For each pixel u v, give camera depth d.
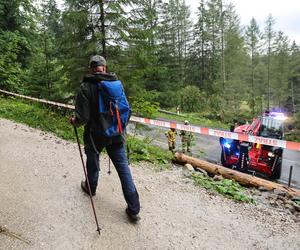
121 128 3.58
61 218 3.75
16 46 17.00
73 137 7.84
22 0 17.66
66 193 4.37
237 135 7.57
